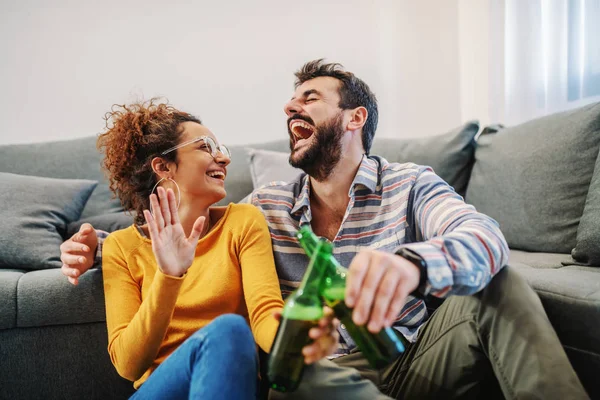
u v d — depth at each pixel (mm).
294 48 2666
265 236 1153
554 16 2158
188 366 808
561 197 1577
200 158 1163
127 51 2521
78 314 1302
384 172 1228
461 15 2570
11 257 1604
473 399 930
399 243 1123
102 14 2498
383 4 2715
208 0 2586
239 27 2619
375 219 1175
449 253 802
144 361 972
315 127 1224
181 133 1185
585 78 2062
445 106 2734
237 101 2625
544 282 1018
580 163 1563
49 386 1309
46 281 1312
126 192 1238
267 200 1280
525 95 2281
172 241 946
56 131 2473
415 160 2014
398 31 2732
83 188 1925
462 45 2572
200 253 1149
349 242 1177
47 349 1309
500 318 832
